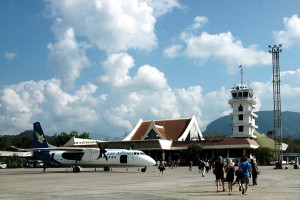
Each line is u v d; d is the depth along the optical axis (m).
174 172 55.47
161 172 47.03
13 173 54.75
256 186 27.47
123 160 55.78
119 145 100.88
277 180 34.78
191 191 23.42
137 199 18.83
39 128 63.12
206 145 96.06
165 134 108.06
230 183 21.17
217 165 23.11
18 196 20.59
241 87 107.81
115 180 35.47
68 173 53.22
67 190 24.47
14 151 113.25
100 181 34.00
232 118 108.75
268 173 50.31
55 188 26.17
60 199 18.94
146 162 55.38
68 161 58.41
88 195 21.00
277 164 69.12
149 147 97.06
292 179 36.38
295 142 165.50
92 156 56.69
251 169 28.86
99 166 58.12
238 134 106.31
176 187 26.70
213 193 22.03
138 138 110.06
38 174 50.50
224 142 94.62
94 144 104.12
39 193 22.39
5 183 31.92
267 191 23.30
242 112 106.38
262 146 106.56
